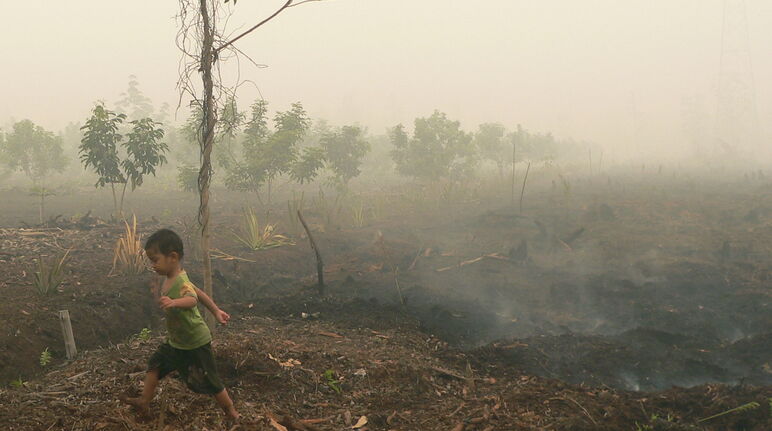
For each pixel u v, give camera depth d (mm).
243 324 7293
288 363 5457
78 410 4078
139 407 3965
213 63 6039
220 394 3977
